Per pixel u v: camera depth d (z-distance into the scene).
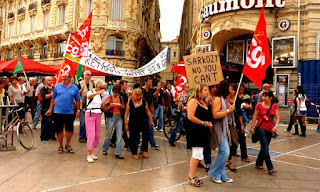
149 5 39.12
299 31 15.59
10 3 38.53
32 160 5.78
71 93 6.49
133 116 6.36
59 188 4.22
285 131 11.50
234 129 5.20
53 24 30.86
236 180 4.98
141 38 29.55
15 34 37.00
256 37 5.51
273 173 5.45
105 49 26.52
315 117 14.14
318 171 5.69
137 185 4.52
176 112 8.15
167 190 4.34
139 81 29.11
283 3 15.53
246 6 16.03
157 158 6.46
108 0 26.95
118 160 6.12
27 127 6.88
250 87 19.67
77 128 10.66
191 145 4.59
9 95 8.73
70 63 8.73
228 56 20.28
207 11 18.05
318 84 14.17
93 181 4.62
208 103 4.72
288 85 15.55
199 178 5.04
